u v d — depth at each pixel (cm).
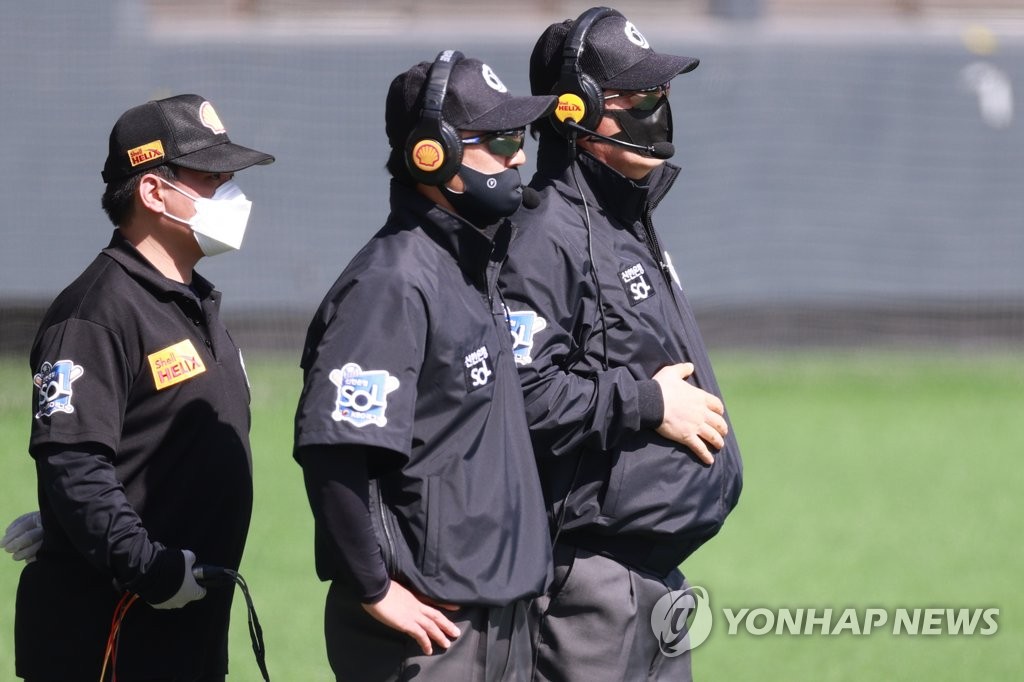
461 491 1025
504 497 1045
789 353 4388
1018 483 3047
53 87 3991
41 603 1096
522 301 1167
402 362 992
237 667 1845
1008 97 4500
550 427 1144
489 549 1032
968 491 2975
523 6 4475
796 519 2747
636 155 1227
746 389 3947
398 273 1015
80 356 1066
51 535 1099
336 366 989
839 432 3503
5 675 1744
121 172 1128
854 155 4478
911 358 4356
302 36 4191
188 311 1139
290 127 4194
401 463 1017
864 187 4491
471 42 4297
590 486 1191
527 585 1048
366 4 4309
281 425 3322
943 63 4481
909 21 4681
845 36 4466
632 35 1239
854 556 2502
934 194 4512
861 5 4753
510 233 1112
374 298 1005
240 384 1171
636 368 1210
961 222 4525
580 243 1201
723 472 1247
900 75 4469
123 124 1133
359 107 4228
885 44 4459
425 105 1034
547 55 1259
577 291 1190
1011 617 2162
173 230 1136
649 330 1216
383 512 1022
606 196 1240
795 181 4466
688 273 4431
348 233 4244
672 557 1241
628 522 1189
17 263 3994
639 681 1235
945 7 4738
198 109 1150
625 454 1187
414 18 4350
